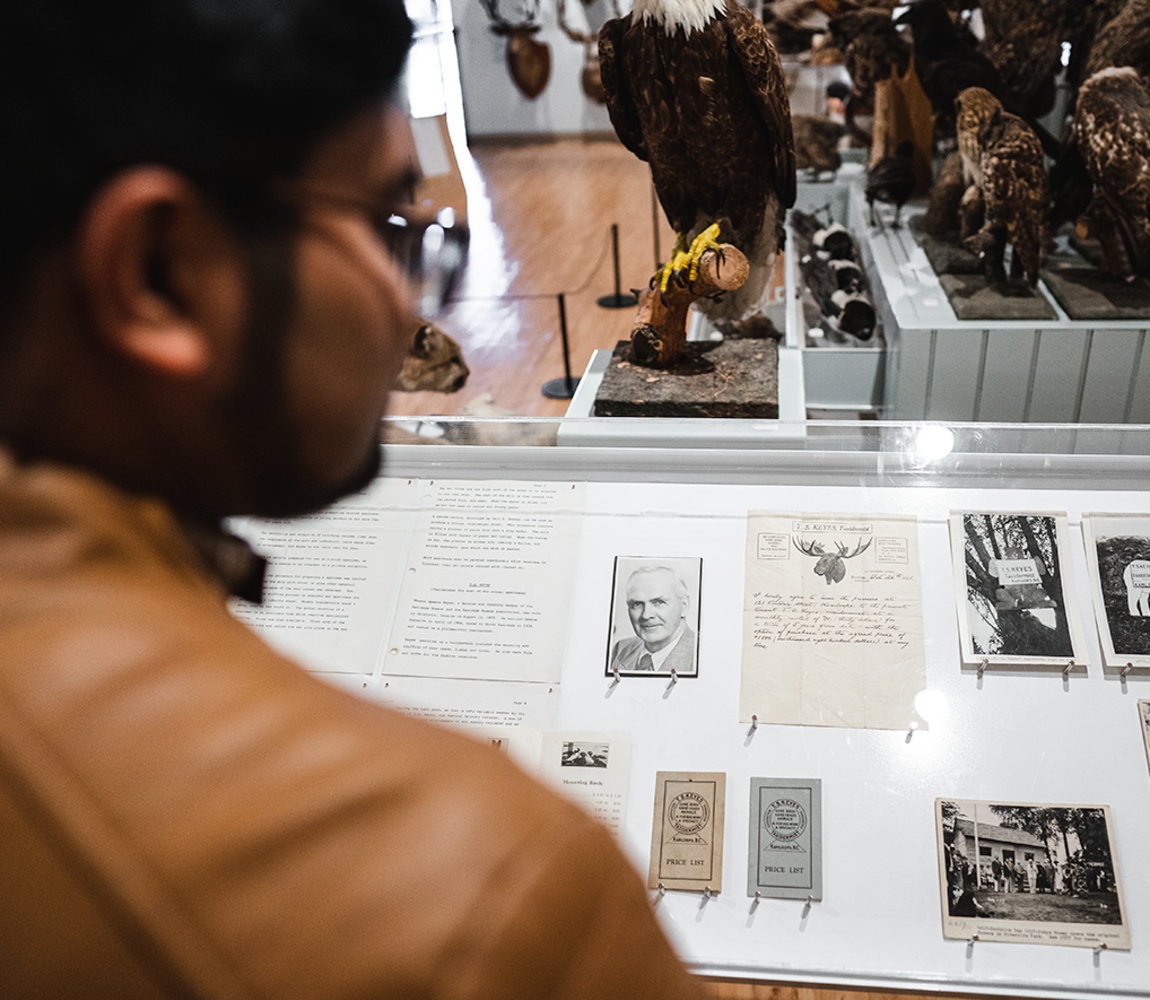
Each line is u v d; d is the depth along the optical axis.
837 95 4.36
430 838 0.23
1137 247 3.07
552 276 5.80
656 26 2.18
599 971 0.25
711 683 1.30
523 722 1.31
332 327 0.28
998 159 3.06
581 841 0.25
